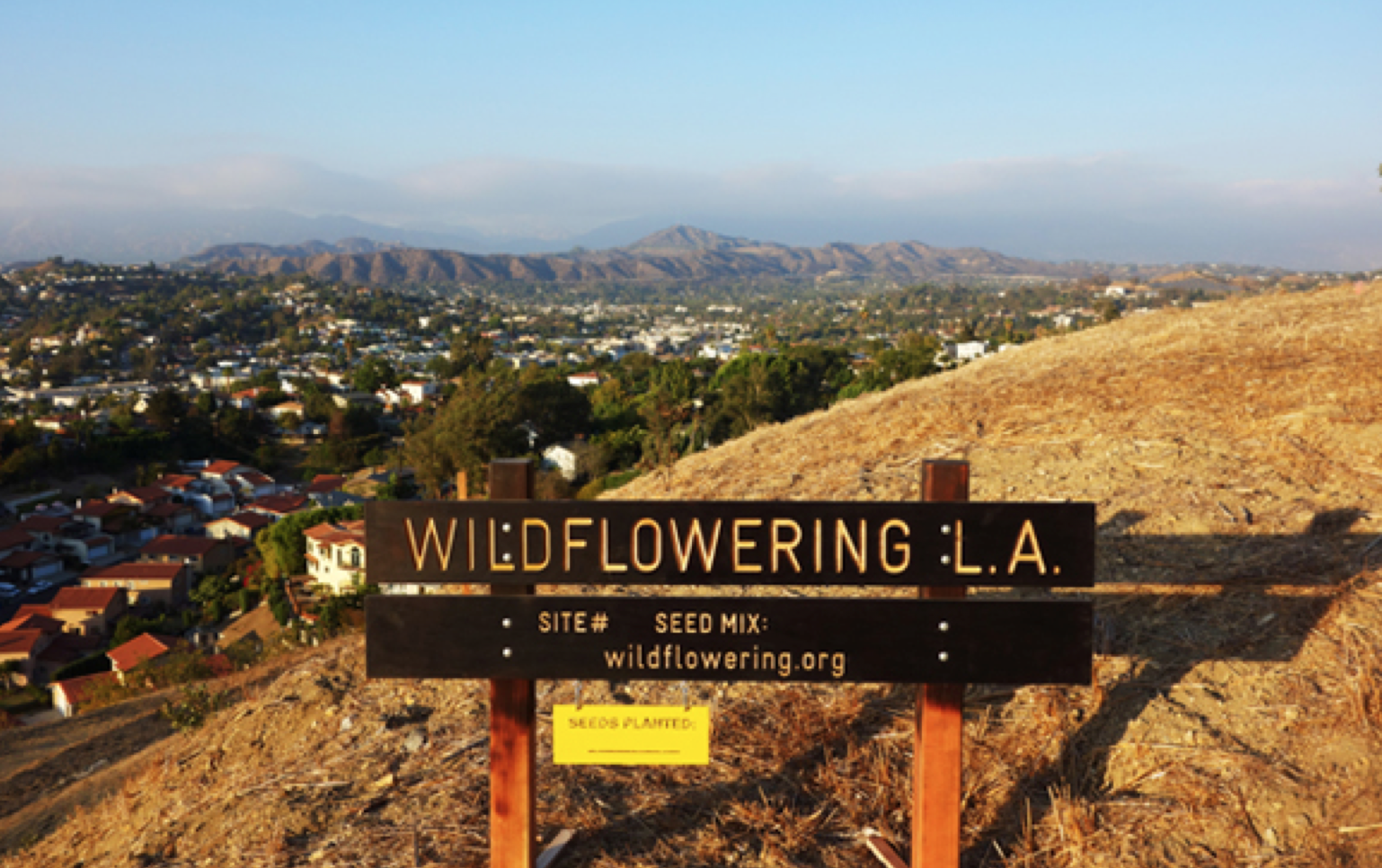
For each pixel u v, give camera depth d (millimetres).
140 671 15359
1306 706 3852
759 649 3256
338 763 4617
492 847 3395
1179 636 4426
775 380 48406
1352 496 5398
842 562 3246
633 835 3756
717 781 4094
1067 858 3475
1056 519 3209
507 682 3342
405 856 3707
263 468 89938
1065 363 10086
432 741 4699
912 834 3486
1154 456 6488
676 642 3266
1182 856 3355
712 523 3250
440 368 135625
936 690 3283
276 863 3781
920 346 48281
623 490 9219
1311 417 6617
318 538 40906
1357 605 4348
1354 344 8430
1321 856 3232
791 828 3721
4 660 39156
